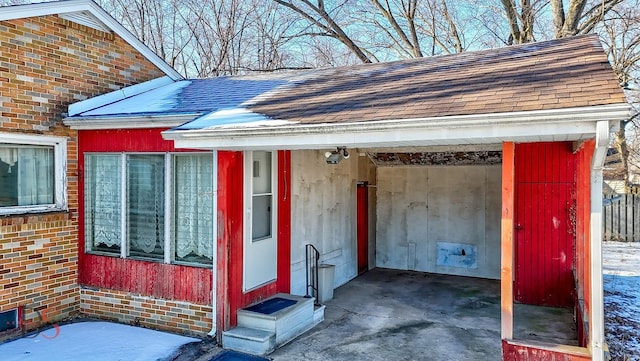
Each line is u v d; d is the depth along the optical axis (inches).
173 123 236.2
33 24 241.4
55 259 252.2
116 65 298.8
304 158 303.7
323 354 214.8
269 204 265.4
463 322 263.6
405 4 741.9
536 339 233.9
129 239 255.3
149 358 203.3
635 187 697.6
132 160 253.9
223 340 222.4
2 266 226.2
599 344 156.7
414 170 413.4
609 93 151.9
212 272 231.1
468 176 391.5
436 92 205.0
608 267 410.3
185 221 241.0
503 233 171.8
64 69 259.4
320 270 305.3
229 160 227.5
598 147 141.2
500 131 153.6
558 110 142.5
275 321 222.2
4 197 230.2
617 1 558.9
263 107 232.7
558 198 296.2
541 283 299.7
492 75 222.1
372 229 422.6
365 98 218.8
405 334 242.8
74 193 263.4
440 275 393.1
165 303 243.4
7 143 231.5
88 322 254.4
